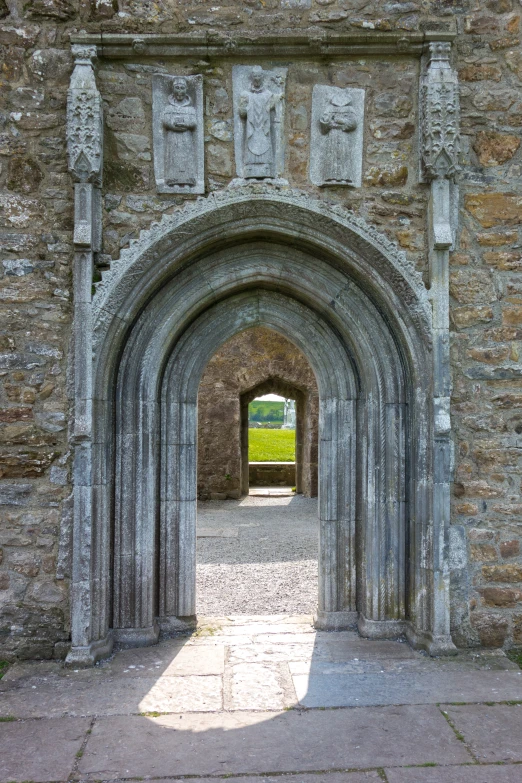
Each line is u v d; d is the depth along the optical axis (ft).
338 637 15.84
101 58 15.01
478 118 15.46
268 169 15.07
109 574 15.38
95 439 14.73
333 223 14.94
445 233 14.85
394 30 15.08
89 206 14.48
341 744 11.06
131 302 14.88
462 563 15.23
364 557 16.06
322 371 16.60
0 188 14.90
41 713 12.16
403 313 15.23
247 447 46.14
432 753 10.79
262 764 10.48
